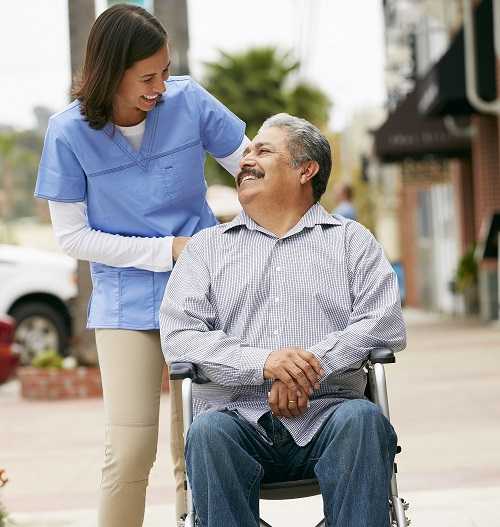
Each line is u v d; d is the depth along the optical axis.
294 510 5.82
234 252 4.02
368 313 3.88
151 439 4.32
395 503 3.69
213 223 4.53
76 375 11.29
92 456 7.83
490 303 18.66
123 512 4.34
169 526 5.63
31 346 13.01
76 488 6.80
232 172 4.53
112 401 4.31
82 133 4.20
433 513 5.65
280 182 4.01
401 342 3.88
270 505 5.95
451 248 28.06
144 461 4.32
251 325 3.95
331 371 3.80
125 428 4.28
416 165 26.61
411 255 36.88
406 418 8.55
